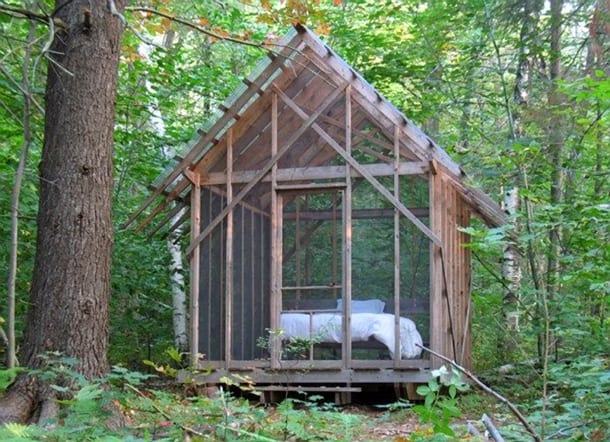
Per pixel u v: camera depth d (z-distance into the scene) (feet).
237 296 30.91
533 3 38.14
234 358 30.53
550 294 28.55
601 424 14.32
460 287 32.58
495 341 38.11
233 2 44.55
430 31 43.32
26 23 25.11
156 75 36.50
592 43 34.22
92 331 19.04
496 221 30.19
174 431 14.12
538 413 15.08
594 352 24.32
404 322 28.96
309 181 30.50
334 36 45.39
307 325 29.86
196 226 31.40
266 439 13.93
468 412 25.25
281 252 30.48
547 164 31.81
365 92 29.96
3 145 29.45
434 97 45.21
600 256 21.47
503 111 43.88
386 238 29.71
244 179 31.19
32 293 19.24
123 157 37.81
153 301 38.37
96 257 19.43
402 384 29.07
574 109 32.17
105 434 13.46
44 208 19.51
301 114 30.58
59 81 19.88
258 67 30.17
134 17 29.35
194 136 30.89
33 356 18.53
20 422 16.89
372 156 30.01
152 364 15.24
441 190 29.37
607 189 33.73
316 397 21.63
